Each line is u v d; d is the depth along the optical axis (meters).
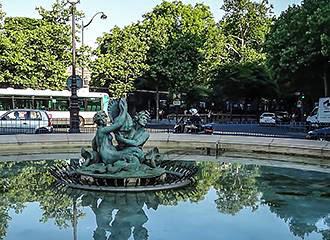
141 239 6.34
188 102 50.16
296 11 31.80
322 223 7.31
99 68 37.94
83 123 33.38
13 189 9.45
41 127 22.70
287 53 30.45
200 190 9.68
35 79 32.41
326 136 20.83
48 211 7.76
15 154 15.64
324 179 11.23
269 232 6.79
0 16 32.41
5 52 31.05
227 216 7.65
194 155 16.09
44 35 32.44
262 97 50.03
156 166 9.90
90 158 9.75
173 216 7.57
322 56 29.12
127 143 9.70
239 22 54.03
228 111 55.22
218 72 48.31
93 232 6.64
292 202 8.74
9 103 30.12
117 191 8.95
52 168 11.45
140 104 45.78
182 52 40.25
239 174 11.97
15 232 6.61
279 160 14.93
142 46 38.91
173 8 43.12
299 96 47.47
